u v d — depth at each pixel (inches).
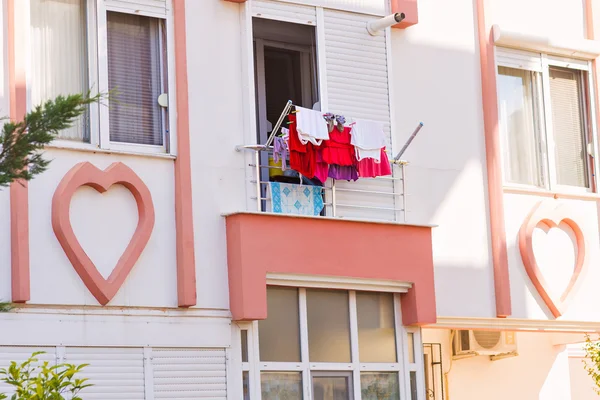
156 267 738.8
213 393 748.0
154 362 730.8
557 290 899.4
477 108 892.0
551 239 904.9
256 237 762.2
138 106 756.0
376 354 815.7
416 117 862.5
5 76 705.6
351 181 820.6
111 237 725.9
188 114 762.2
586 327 912.9
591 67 954.1
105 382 712.4
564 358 1057.5
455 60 887.7
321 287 794.2
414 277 822.5
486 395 1015.6
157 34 769.6
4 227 692.7
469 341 992.9
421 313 821.9
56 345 698.8
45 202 705.6
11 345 684.7
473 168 880.9
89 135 732.7
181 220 746.8
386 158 820.6
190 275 743.7
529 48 920.3
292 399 780.6
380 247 811.4
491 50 899.4
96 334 712.4
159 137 759.7
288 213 773.9
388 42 849.5
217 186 768.3
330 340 798.5
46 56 729.6
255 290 756.6
